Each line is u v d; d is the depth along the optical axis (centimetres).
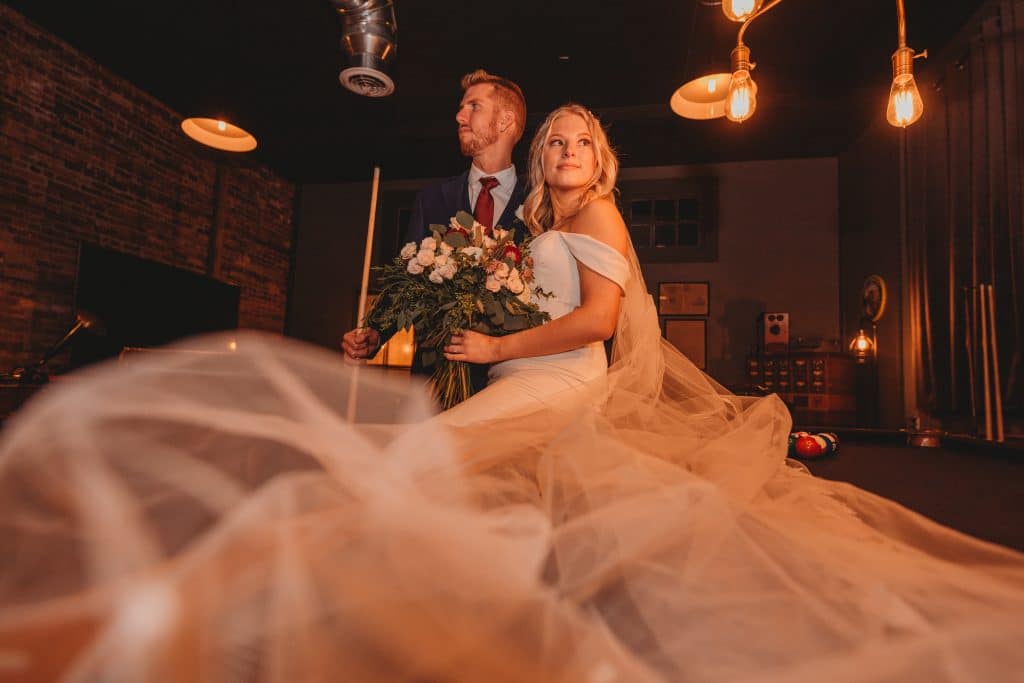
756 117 578
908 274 493
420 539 46
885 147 551
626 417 116
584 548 62
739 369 663
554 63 512
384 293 151
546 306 144
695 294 684
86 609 35
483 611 44
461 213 142
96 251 459
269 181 746
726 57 493
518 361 138
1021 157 341
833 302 653
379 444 72
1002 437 250
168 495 43
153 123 568
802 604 55
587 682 43
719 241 685
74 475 42
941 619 54
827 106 552
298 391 61
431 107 596
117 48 491
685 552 63
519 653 43
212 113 604
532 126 600
